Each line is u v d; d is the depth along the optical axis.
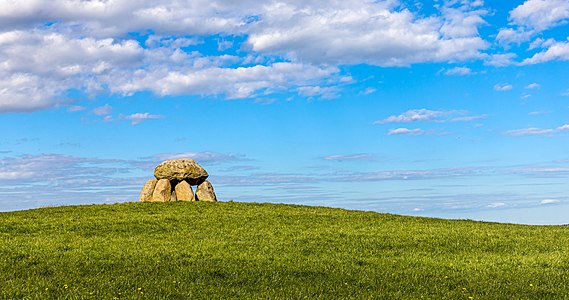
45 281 17.88
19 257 21.55
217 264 21.12
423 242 27.22
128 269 19.86
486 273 20.92
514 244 27.50
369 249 25.47
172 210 35.78
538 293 18.02
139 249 24.00
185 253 23.14
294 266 21.22
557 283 19.48
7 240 25.34
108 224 30.39
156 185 40.88
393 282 19.05
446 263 22.61
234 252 23.84
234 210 36.50
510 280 19.80
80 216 33.41
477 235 29.58
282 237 27.64
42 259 21.25
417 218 37.16
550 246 27.28
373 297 17.05
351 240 27.38
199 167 42.12
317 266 21.31
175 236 27.69
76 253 22.75
